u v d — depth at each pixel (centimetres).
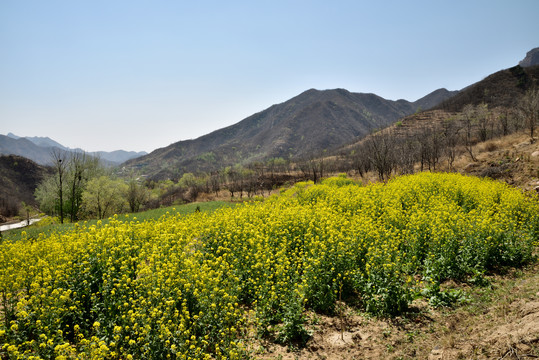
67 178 4700
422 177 2316
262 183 8188
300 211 1316
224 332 624
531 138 3086
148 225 1205
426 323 735
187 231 1134
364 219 1250
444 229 1041
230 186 8181
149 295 664
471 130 6725
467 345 600
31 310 652
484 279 921
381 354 641
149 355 560
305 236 1074
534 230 1209
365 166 5275
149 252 913
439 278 929
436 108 15350
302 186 2942
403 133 11019
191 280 733
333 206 1672
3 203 10119
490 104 12256
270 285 799
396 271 810
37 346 541
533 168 2367
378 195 1844
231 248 979
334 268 845
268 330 712
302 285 768
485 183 2008
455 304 802
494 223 1130
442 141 5059
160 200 7688
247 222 1228
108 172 5834
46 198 5019
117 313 662
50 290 688
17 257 887
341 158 11000
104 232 935
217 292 688
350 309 824
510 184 2333
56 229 2147
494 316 689
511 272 980
